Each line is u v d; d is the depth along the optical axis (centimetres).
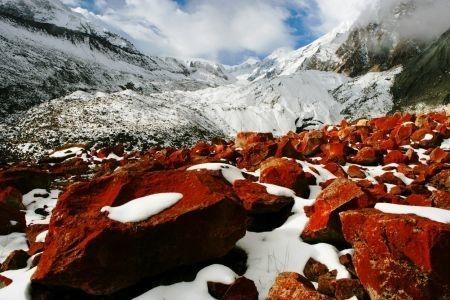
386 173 975
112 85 13612
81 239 499
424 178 945
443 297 427
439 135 1379
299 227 650
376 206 555
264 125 7894
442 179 912
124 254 500
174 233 521
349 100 11988
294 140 1548
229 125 7356
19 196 996
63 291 513
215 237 544
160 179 599
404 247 453
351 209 586
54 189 1234
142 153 1850
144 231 507
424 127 1530
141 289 527
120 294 520
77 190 582
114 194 563
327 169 1002
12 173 1127
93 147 3262
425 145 1370
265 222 703
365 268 480
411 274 440
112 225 504
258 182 845
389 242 464
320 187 866
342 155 1155
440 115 1808
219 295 505
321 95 11800
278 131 7944
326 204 623
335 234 584
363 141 1564
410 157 1162
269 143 1168
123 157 1844
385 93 12394
